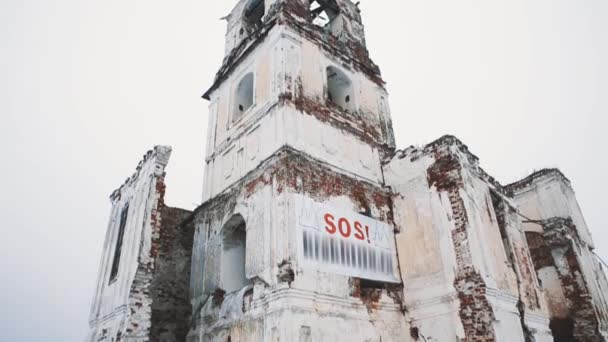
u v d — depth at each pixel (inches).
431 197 496.4
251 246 442.3
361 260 459.5
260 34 594.6
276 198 435.5
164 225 585.3
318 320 384.2
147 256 495.8
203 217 554.3
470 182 494.0
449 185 482.0
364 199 510.9
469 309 418.6
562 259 684.1
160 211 531.5
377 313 443.5
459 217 459.8
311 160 474.9
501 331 406.0
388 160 568.4
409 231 506.9
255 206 462.3
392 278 482.0
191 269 537.0
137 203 561.9
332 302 406.3
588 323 628.7
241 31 732.0
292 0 609.6
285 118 480.7
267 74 552.1
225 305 448.1
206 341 457.7
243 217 475.8
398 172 547.8
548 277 692.1
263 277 407.8
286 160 447.2
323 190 467.2
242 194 492.4
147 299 478.3
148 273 489.4
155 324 518.3
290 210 420.5
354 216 482.9
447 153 497.7
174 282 559.8
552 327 661.9
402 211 524.4
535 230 733.9
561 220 701.3
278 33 559.8
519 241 568.7
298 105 506.6
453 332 423.8
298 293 381.4
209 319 467.2
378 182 551.5
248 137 538.9
